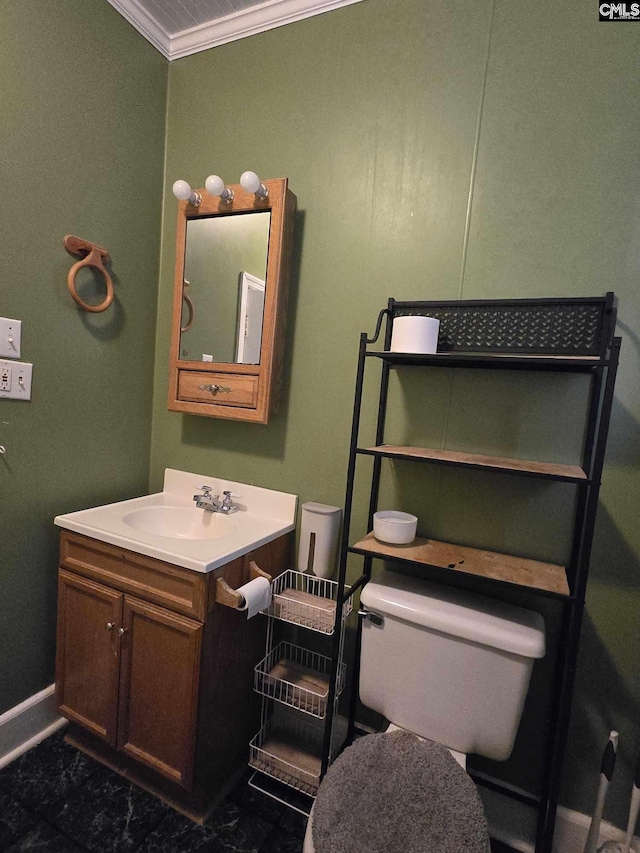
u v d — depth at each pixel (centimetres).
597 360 91
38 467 140
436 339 114
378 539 122
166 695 120
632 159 109
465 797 88
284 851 116
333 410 146
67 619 138
